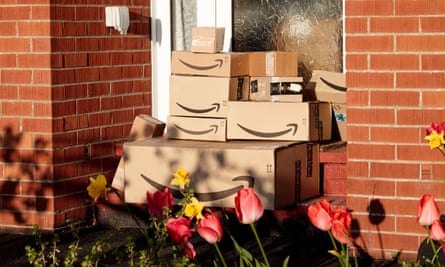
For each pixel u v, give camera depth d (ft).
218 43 13.19
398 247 11.57
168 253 11.84
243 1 15.11
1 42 13.38
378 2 11.42
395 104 11.46
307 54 14.80
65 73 13.39
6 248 12.71
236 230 12.92
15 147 13.43
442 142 8.67
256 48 15.07
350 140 11.64
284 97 13.23
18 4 13.24
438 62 11.30
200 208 7.32
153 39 15.23
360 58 11.53
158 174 12.81
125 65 14.61
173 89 13.32
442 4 11.24
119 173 13.69
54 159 13.28
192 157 12.60
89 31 13.83
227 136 13.05
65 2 13.35
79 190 13.71
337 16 14.62
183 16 15.43
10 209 13.53
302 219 12.69
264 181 12.29
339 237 7.20
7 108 13.42
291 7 14.85
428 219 7.34
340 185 13.15
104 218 13.82
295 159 12.68
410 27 11.35
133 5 14.79
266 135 12.92
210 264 11.40
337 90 13.32
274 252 12.17
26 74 13.28
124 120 14.58
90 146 13.89
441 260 10.25
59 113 13.32
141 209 13.56
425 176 11.44
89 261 8.41
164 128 14.16
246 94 13.37
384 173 11.56
